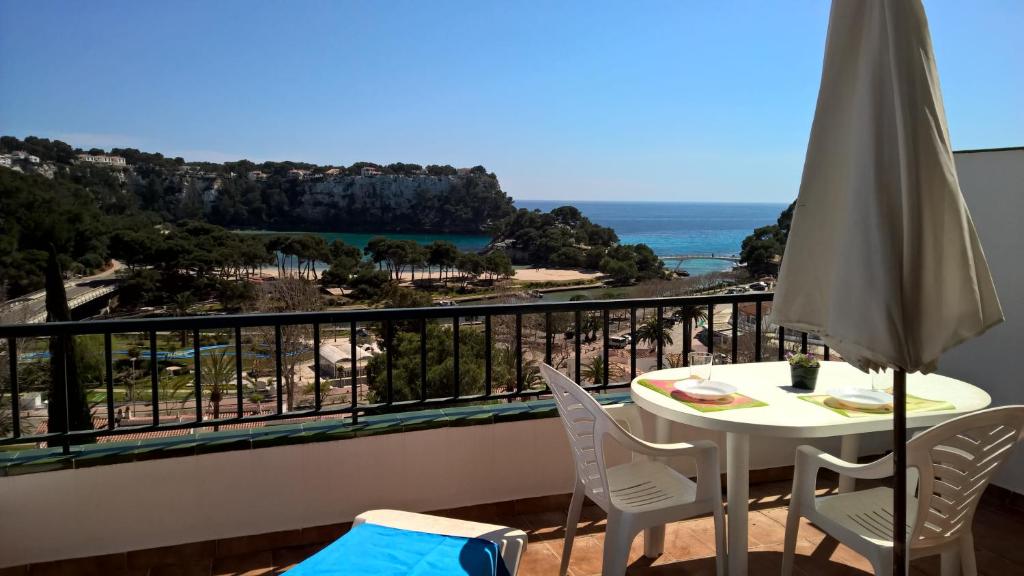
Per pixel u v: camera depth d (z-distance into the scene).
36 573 2.33
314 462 2.61
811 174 1.43
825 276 1.41
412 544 1.73
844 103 1.39
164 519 2.45
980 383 3.09
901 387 1.39
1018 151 2.89
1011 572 2.38
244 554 2.54
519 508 2.89
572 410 2.17
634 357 3.16
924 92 1.27
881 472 1.85
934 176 1.27
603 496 2.11
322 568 1.60
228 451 2.50
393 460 2.71
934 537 1.87
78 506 2.36
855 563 2.46
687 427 3.13
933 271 1.29
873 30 1.30
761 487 3.19
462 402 2.93
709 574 2.41
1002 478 2.98
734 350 3.25
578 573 2.41
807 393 2.36
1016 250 2.92
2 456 2.34
